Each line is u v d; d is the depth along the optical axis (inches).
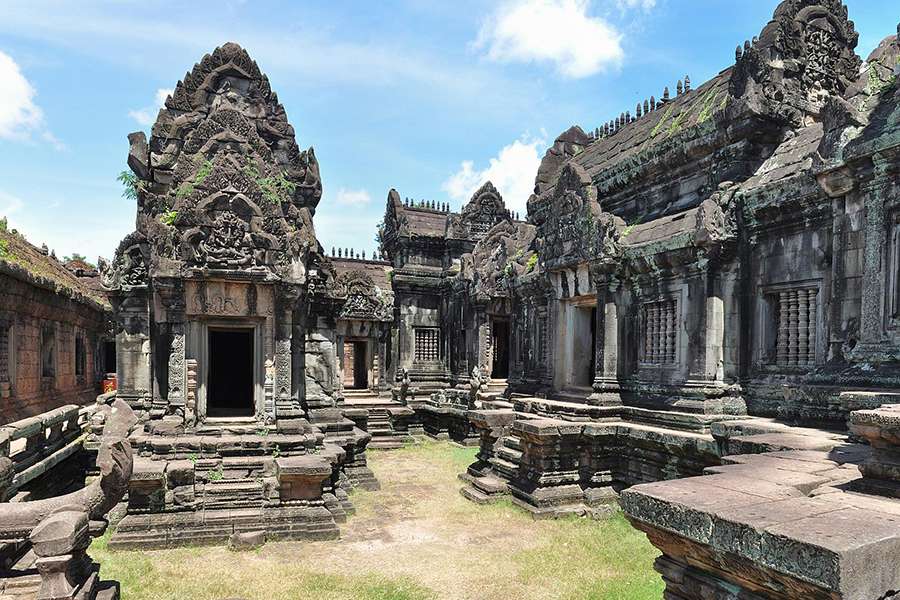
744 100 486.9
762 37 524.1
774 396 448.5
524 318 773.3
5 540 269.1
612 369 574.9
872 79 365.7
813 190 415.5
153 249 506.6
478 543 434.6
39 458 497.4
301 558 401.1
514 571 377.1
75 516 262.7
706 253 477.7
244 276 510.0
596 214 591.8
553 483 520.4
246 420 527.5
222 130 556.1
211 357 753.0
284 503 451.2
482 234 1221.1
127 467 287.6
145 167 625.3
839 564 140.3
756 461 262.5
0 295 590.9
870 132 338.6
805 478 223.0
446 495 585.0
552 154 828.6
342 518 486.0
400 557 404.5
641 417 530.9
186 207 503.5
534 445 535.8
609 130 825.5
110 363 1268.5
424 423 1042.1
